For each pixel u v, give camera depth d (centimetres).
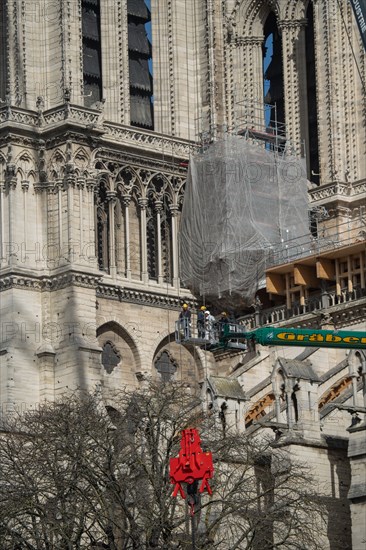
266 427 12106
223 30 15225
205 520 11025
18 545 11212
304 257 13900
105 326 14238
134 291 14362
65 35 14300
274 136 14738
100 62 14900
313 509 11100
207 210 14525
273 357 13925
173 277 14662
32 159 14200
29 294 14025
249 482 11406
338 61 14525
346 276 13775
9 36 14350
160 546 10881
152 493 11244
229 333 9631
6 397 13750
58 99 14300
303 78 14912
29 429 12119
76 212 14088
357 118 14475
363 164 14438
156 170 14688
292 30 14950
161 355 14488
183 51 15150
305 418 11850
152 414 11631
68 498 11319
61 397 13588
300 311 14062
